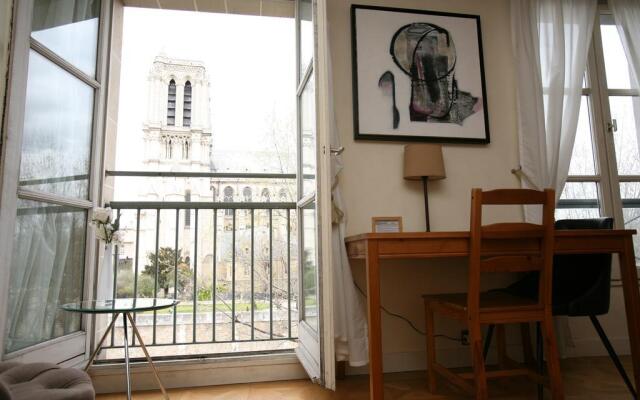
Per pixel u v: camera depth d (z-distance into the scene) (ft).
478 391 4.75
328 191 5.23
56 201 5.50
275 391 5.96
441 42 7.98
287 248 7.93
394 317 7.11
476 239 4.90
